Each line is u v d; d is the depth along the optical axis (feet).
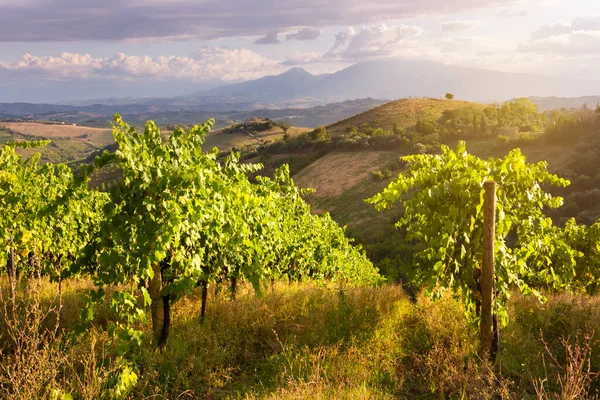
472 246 21.20
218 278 27.94
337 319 23.77
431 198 21.31
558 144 290.97
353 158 342.23
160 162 19.76
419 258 25.89
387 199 23.84
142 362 18.33
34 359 14.46
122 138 18.57
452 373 17.49
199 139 23.26
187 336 21.01
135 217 18.56
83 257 19.89
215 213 21.65
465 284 21.52
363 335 21.77
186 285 19.45
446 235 19.85
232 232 22.95
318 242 48.57
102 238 18.54
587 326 21.81
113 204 18.65
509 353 20.35
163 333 20.12
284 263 38.50
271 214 36.50
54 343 17.81
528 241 24.86
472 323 21.95
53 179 36.70
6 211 27.73
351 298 27.37
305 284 38.50
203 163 22.31
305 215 49.70
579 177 205.57
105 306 24.04
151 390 16.14
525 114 456.45
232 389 17.49
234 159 25.88
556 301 27.61
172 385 16.93
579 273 51.72
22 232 27.20
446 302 27.35
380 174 295.69
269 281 34.76
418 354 20.70
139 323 22.24
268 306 25.26
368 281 57.77
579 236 51.90
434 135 363.76
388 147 351.67
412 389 17.85
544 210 183.01
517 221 24.47
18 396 13.30
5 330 19.08
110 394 14.90
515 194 23.18
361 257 73.20
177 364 18.49
